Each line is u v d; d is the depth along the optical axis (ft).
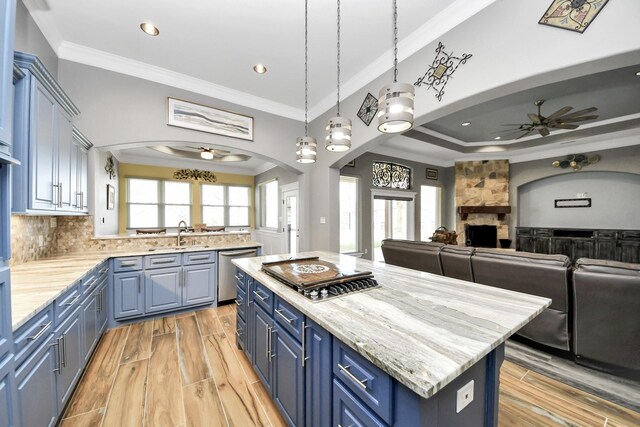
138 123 10.19
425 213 24.38
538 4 6.00
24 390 3.79
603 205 18.72
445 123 15.79
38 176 5.60
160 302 10.16
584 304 6.40
